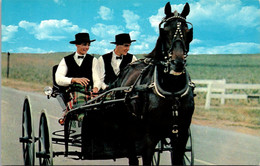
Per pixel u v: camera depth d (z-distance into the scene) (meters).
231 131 8.93
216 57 51.47
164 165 5.88
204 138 8.09
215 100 16.72
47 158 5.03
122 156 4.66
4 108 11.41
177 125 3.81
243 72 34.97
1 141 7.20
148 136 3.99
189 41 3.79
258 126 9.84
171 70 3.62
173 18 3.75
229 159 6.16
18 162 5.73
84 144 4.59
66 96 5.33
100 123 4.59
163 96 3.81
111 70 5.58
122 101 4.46
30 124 5.52
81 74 5.43
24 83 21.78
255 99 16.45
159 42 3.93
